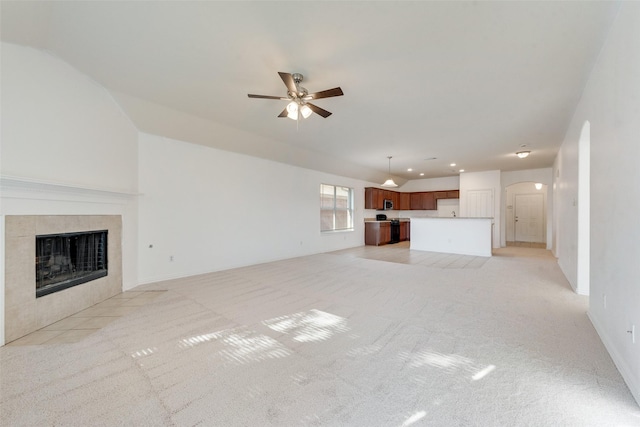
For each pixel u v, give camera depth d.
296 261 5.91
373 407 1.47
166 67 2.67
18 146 2.36
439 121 4.05
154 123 3.89
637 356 1.51
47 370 1.83
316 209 7.14
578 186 3.46
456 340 2.23
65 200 2.77
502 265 5.39
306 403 1.50
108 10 1.92
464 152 6.03
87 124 3.05
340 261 5.90
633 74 1.60
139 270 3.95
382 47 2.26
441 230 7.29
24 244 2.35
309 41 2.20
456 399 1.52
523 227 10.04
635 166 1.57
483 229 6.68
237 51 2.36
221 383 1.69
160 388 1.64
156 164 4.12
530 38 2.12
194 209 4.59
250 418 1.40
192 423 1.37
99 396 1.57
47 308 2.55
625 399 1.51
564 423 1.34
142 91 3.22
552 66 2.52
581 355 1.97
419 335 2.33
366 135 4.79
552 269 5.00
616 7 1.79
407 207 10.66
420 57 2.40
